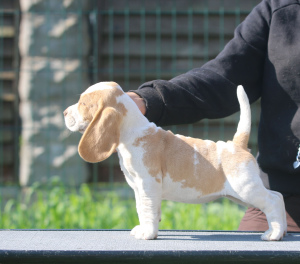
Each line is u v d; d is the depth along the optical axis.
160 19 8.30
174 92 3.60
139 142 3.15
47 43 7.90
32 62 7.90
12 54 8.34
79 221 6.30
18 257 2.74
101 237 3.18
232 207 7.12
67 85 7.93
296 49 3.60
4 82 8.40
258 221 3.86
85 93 3.21
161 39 8.32
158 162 3.15
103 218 6.34
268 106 3.71
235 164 3.17
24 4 7.93
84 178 7.94
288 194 3.69
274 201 3.19
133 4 8.28
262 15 3.82
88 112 3.18
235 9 8.28
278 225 3.14
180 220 6.34
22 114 7.98
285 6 3.70
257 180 3.17
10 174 8.43
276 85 3.66
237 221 6.43
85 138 3.06
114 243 2.96
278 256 2.71
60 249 2.77
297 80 3.60
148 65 8.34
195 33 8.30
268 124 3.70
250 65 3.80
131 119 3.18
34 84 7.88
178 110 3.62
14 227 6.23
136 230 3.25
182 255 2.71
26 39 7.89
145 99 3.51
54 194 6.87
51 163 7.88
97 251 2.73
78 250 2.74
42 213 6.40
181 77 3.73
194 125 8.26
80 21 7.93
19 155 8.27
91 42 8.20
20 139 8.26
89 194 6.98
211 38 8.30
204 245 2.90
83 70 7.55
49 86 7.90
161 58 8.34
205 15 8.28
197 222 6.30
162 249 2.76
